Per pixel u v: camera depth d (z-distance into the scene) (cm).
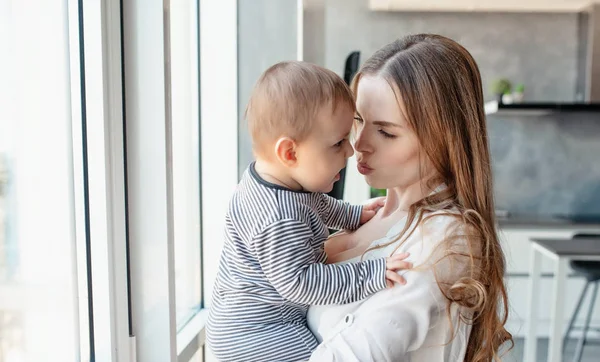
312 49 182
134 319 88
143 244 87
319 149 79
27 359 68
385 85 82
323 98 78
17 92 66
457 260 78
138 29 83
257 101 81
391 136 83
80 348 81
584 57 360
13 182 65
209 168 151
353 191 232
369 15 360
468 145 83
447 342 81
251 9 158
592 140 376
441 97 80
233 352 83
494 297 82
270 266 77
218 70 153
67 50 77
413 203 87
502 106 333
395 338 75
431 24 364
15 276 66
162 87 83
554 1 338
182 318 127
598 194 379
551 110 337
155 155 84
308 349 82
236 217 82
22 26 66
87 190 80
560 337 235
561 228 339
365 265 79
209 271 144
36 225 70
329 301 77
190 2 133
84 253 81
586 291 333
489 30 369
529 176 380
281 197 79
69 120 78
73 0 76
